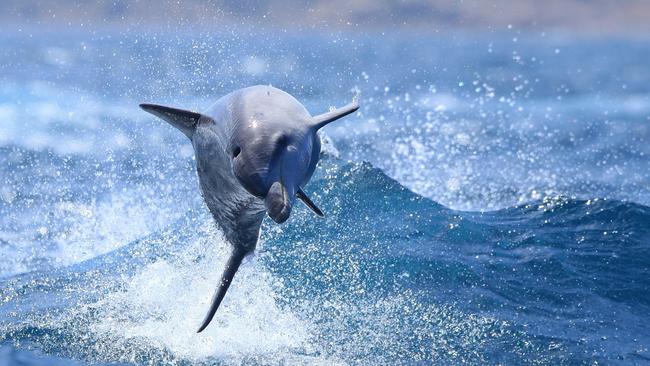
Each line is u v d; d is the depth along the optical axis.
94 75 134.12
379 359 24.39
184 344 25.14
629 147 72.19
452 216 35.00
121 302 28.23
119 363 23.91
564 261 31.42
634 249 32.91
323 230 32.75
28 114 84.88
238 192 21.34
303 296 28.11
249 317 26.75
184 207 44.28
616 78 183.25
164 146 59.06
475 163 62.00
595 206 37.34
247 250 22.98
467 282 29.36
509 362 24.33
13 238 39.41
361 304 27.72
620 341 25.78
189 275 29.39
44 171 53.94
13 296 29.66
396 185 36.97
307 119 20.84
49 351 24.50
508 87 149.00
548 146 72.12
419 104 103.12
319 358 24.39
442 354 24.73
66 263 35.75
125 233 40.28
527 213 37.38
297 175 19.38
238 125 20.33
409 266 30.19
